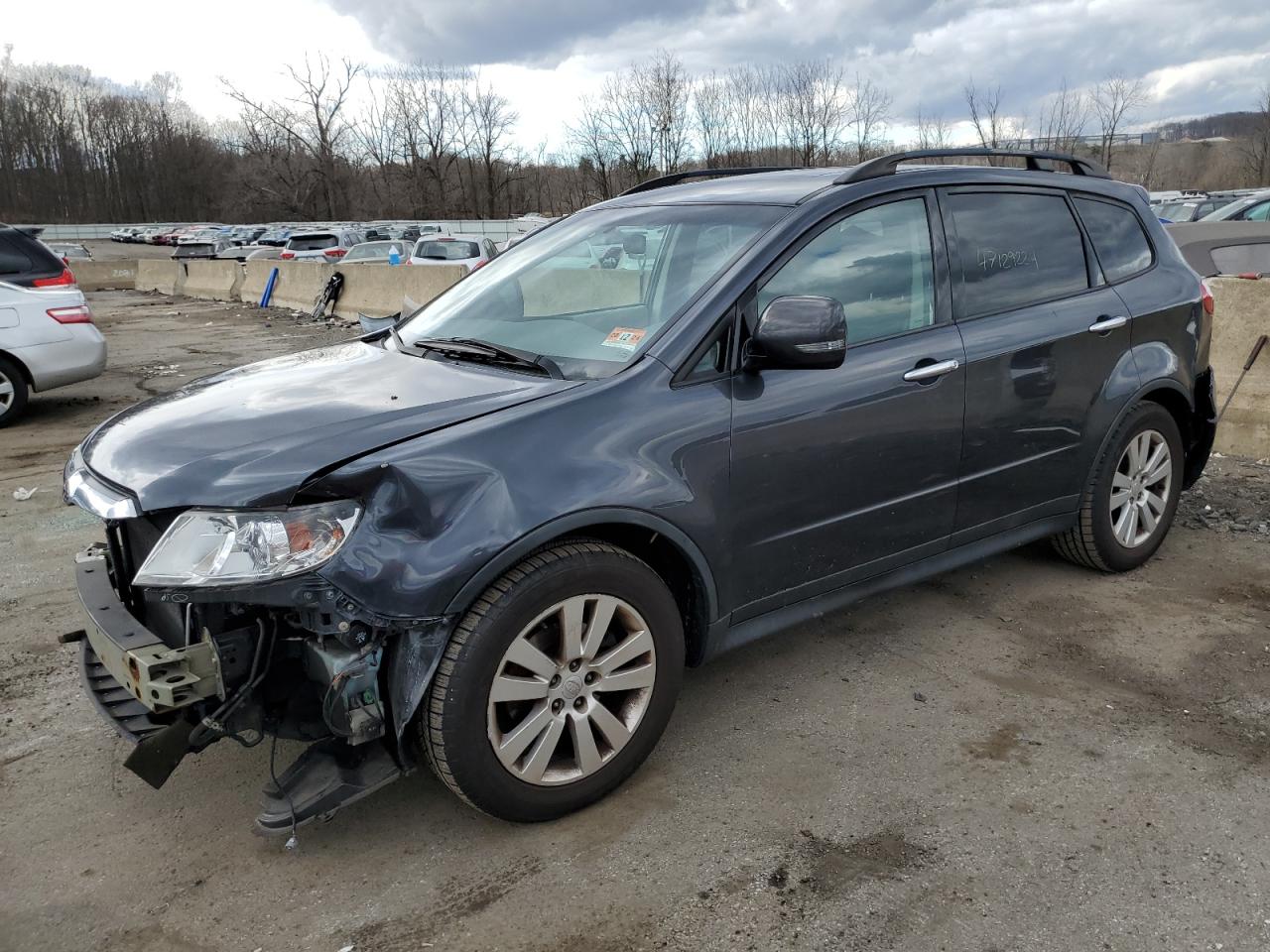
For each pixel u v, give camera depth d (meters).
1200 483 5.88
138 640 2.46
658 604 2.83
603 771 2.81
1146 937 2.29
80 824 2.82
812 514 3.20
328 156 67.25
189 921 2.43
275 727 2.55
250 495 2.37
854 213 3.37
